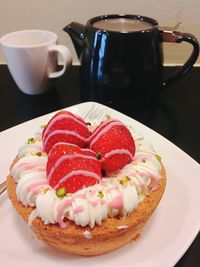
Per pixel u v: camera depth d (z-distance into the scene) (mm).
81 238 189
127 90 310
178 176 243
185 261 200
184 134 295
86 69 315
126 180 200
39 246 206
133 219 195
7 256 199
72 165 192
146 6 355
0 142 275
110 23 312
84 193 189
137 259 196
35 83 337
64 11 361
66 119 217
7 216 223
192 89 359
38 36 348
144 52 295
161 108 328
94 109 299
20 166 213
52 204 187
